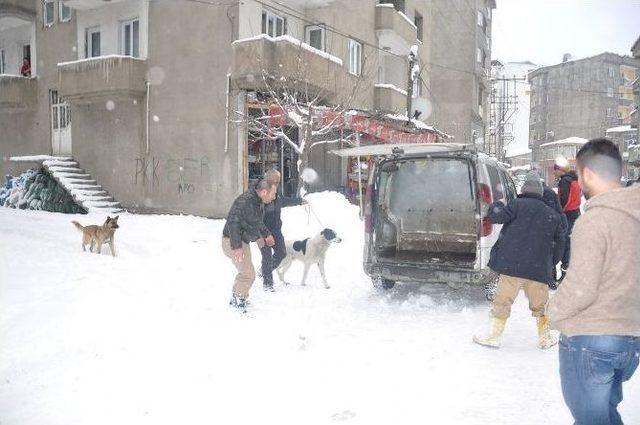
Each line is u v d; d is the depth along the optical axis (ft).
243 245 20.07
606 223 7.72
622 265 7.71
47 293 21.81
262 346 16.37
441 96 127.95
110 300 20.59
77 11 63.77
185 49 54.75
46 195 60.18
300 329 18.25
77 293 21.40
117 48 60.34
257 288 24.57
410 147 21.95
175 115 55.77
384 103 70.18
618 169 8.16
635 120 185.16
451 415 11.75
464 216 26.45
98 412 12.02
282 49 49.16
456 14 126.41
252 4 53.01
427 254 25.86
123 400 12.62
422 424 11.33
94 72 57.31
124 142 59.67
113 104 60.34
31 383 13.85
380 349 16.25
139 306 20.16
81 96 58.95
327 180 64.18
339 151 23.31
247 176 52.19
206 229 42.73
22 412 12.10
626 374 8.25
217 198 53.57
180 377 13.93
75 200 58.23
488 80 152.05
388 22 71.56
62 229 39.65
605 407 7.95
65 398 12.82
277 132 50.08
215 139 53.47
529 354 15.90
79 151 64.08
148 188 58.03
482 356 15.66
